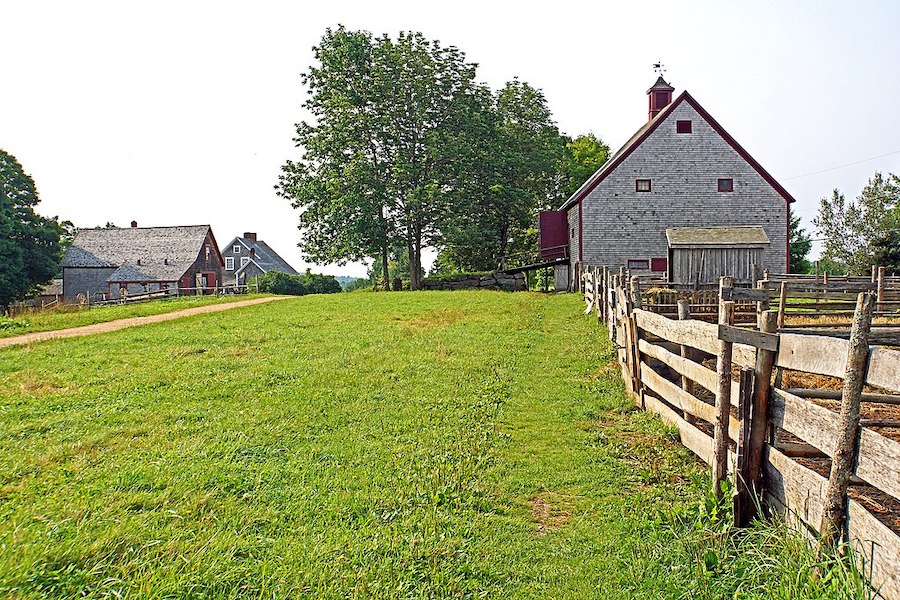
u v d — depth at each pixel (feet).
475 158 150.10
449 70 147.23
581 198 115.55
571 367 40.60
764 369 16.38
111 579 13.73
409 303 88.89
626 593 14.46
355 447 24.88
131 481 20.63
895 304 46.60
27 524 16.85
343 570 15.11
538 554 16.53
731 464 17.93
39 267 163.22
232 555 15.65
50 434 26.40
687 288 71.72
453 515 18.71
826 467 19.49
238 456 23.63
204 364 42.22
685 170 114.52
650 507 18.94
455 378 37.91
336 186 136.56
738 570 13.65
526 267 135.23
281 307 86.69
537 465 23.13
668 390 25.93
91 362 43.04
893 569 10.97
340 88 141.49
